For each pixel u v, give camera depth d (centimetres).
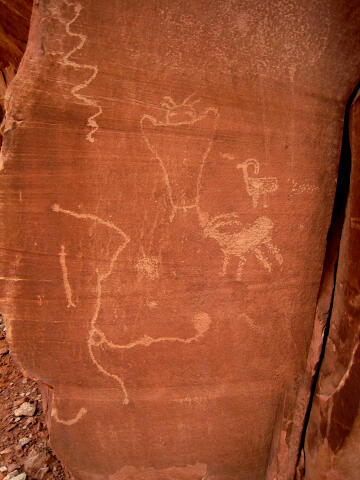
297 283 127
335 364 126
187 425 142
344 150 118
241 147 112
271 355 135
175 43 101
